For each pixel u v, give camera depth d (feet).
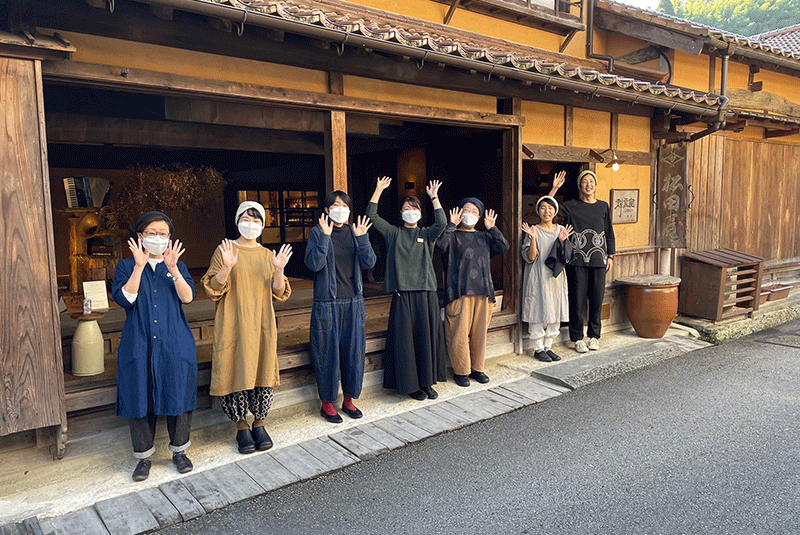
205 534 9.39
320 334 13.62
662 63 25.68
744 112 24.35
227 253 11.35
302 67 14.33
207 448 12.59
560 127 20.94
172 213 34.65
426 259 15.25
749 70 29.43
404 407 15.08
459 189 26.16
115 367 13.85
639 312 21.77
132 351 10.66
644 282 21.53
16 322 10.37
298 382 14.82
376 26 13.50
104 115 19.80
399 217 29.99
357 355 13.96
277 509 10.14
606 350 20.34
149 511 9.89
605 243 20.08
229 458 12.09
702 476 11.19
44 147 10.47
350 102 14.85
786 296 28.55
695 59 27.12
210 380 12.80
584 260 19.72
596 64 26.58
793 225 31.94
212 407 13.02
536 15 23.63
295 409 14.67
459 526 9.55
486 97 18.76
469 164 25.43
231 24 11.79
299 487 10.95
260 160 29.71
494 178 24.14
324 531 9.45
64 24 10.91
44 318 10.64
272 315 12.42
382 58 15.44
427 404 15.30
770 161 29.71
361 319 14.06
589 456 12.17
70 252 21.50
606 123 22.47
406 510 10.08
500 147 23.52
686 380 17.54
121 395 10.72
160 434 12.71
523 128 19.79
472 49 15.02
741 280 24.64
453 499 10.44
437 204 15.42
